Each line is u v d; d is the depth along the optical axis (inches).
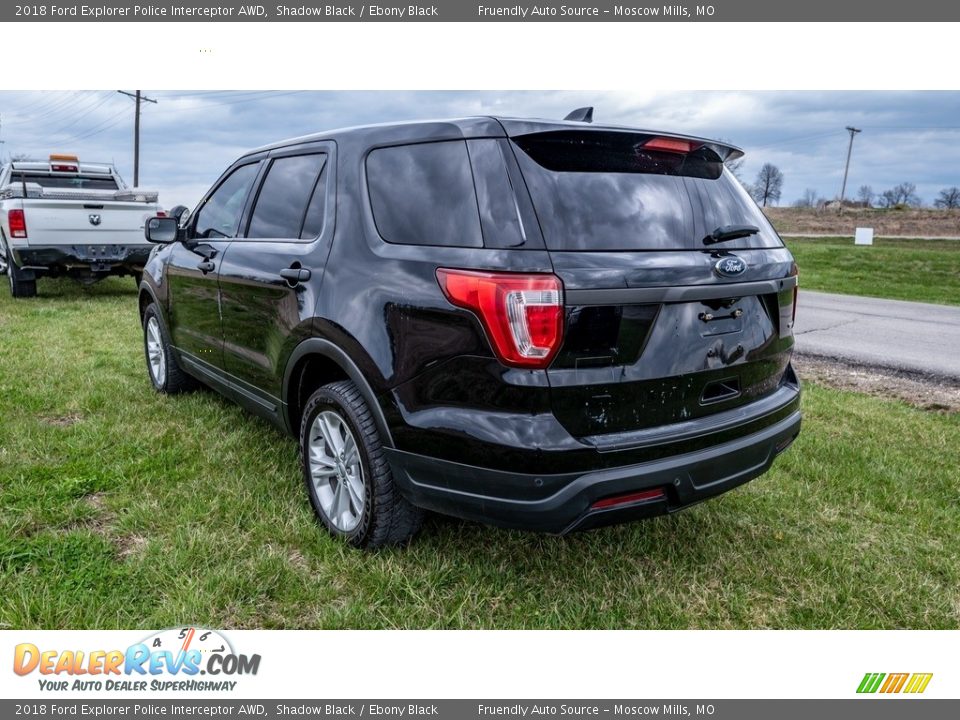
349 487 115.9
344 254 113.6
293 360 123.6
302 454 126.3
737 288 102.3
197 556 111.3
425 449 98.0
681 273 95.6
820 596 109.7
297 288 121.6
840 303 521.7
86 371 223.3
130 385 208.7
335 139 126.4
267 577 106.7
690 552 121.0
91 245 379.6
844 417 203.0
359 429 108.3
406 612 102.0
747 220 112.8
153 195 425.1
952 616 106.9
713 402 102.6
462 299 92.0
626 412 93.3
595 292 88.6
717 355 101.3
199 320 165.6
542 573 112.9
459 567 112.3
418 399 98.3
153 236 168.7
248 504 129.4
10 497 129.6
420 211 103.7
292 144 141.2
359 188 115.8
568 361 88.8
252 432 168.1
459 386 93.7
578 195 94.4
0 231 409.4
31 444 155.5
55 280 503.2
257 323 136.8
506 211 92.0
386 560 112.3
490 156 96.3
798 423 117.4
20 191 395.9
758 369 110.0
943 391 245.9
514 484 90.4
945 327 397.4
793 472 158.7
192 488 135.6
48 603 98.3
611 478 90.7
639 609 105.7
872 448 175.0
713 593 109.9
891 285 689.6
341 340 109.0
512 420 89.9
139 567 108.1
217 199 167.8
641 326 92.7
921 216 2044.8
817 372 275.0
